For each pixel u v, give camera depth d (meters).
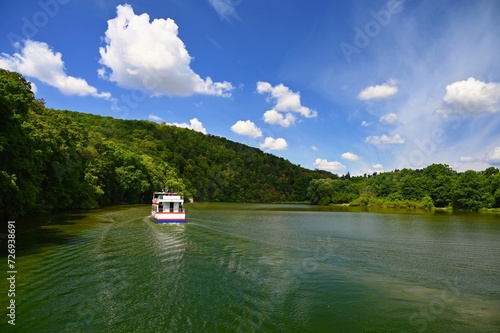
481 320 14.55
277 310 15.53
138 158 116.62
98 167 88.56
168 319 14.34
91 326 13.59
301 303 16.44
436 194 115.19
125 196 110.94
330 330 13.58
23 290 17.56
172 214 48.31
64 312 14.89
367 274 21.78
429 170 126.62
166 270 21.86
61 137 64.75
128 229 40.72
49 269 21.44
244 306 15.92
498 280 20.55
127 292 17.53
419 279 20.80
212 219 60.59
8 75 52.59
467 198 103.12
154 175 127.12
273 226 50.25
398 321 14.45
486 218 69.44
